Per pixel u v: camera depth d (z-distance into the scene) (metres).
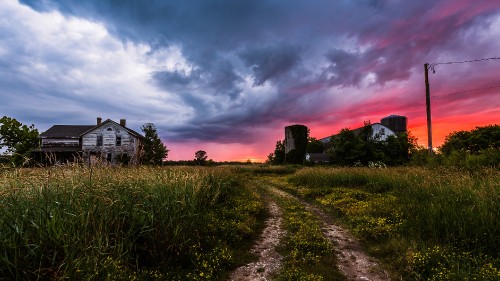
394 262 5.38
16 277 3.38
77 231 4.07
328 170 18.67
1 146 37.56
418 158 21.52
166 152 37.75
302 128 37.38
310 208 11.08
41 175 4.98
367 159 31.88
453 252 5.12
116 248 4.44
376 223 7.62
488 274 4.25
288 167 31.00
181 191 6.68
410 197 9.23
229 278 5.01
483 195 6.69
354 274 5.14
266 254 6.19
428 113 20.80
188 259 5.29
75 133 39.88
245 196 12.08
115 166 7.76
